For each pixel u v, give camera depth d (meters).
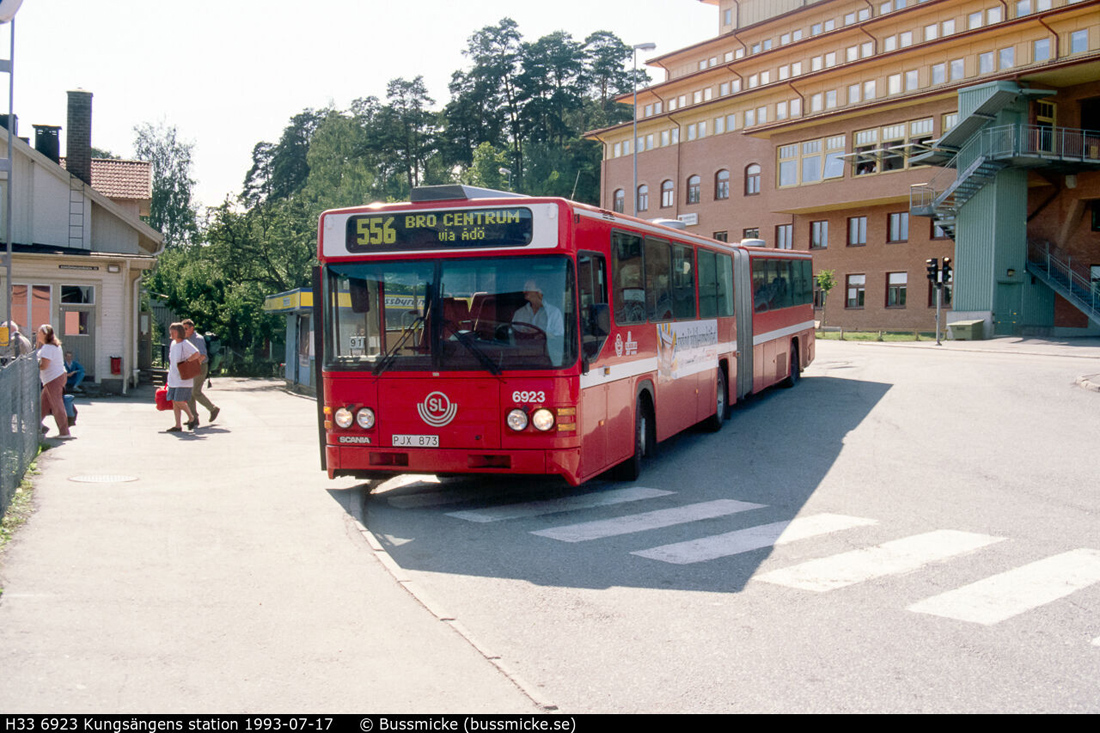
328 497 9.40
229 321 47.53
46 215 27.06
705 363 14.36
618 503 9.67
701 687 4.65
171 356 15.30
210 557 6.96
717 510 9.24
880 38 48.34
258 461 11.88
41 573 6.36
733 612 5.94
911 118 43.59
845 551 7.53
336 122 80.44
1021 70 38.34
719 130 56.25
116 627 5.29
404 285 9.20
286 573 6.59
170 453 12.49
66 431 14.09
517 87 84.44
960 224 40.06
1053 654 5.14
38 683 4.43
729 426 15.72
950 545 7.70
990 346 34.94
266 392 30.12
